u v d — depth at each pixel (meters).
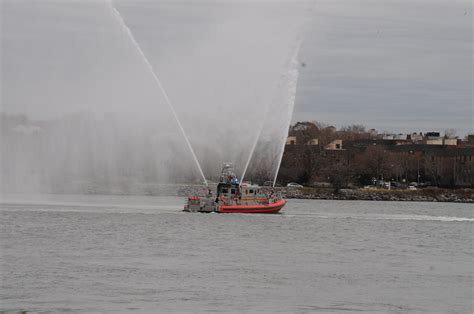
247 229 145.38
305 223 161.62
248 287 90.25
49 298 83.00
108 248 118.75
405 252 123.00
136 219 157.25
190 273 98.00
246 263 107.06
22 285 89.00
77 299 82.75
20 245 120.25
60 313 77.31
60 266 101.25
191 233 137.88
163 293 86.19
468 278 99.06
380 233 149.25
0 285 88.88
